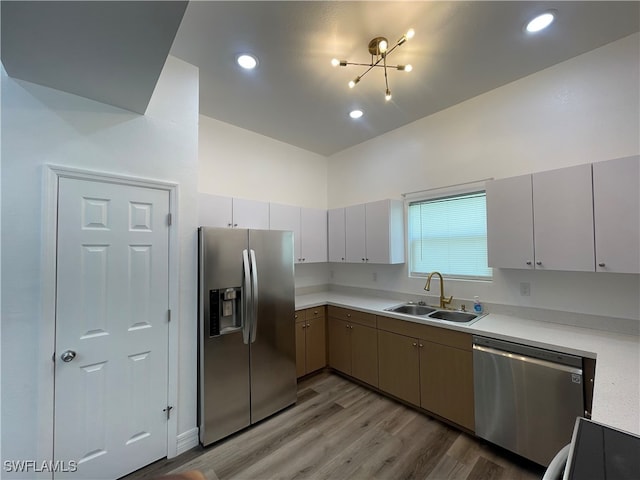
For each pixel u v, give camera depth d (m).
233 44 1.96
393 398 2.75
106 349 1.75
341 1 1.61
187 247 2.12
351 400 2.74
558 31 1.88
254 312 2.33
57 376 1.59
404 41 1.91
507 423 1.94
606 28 1.86
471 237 2.83
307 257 3.62
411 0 1.62
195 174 2.19
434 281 3.08
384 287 3.56
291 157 3.89
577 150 2.15
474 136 2.73
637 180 1.70
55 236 1.59
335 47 2.00
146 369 1.90
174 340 2.01
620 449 0.87
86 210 1.70
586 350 1.68
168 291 2.01
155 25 1.15
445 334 2.30
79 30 1.16
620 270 1.74
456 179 2.87
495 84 2.51
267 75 2.32
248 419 2.32
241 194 3.33
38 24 1.11
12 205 1.48
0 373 1.45
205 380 2.11
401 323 2.62
